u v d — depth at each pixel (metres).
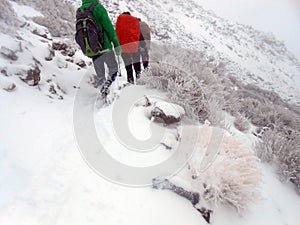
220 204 2.58
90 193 2.43
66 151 2.95
